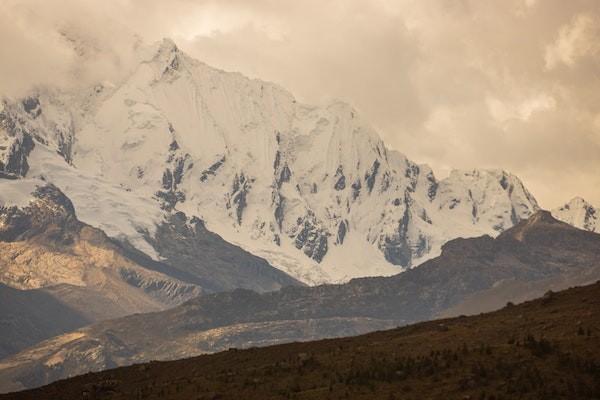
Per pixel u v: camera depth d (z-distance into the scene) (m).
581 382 189.50
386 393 197.75
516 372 197.25
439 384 198.12
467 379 196.50
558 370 195.38
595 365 194.00
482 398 188.12
